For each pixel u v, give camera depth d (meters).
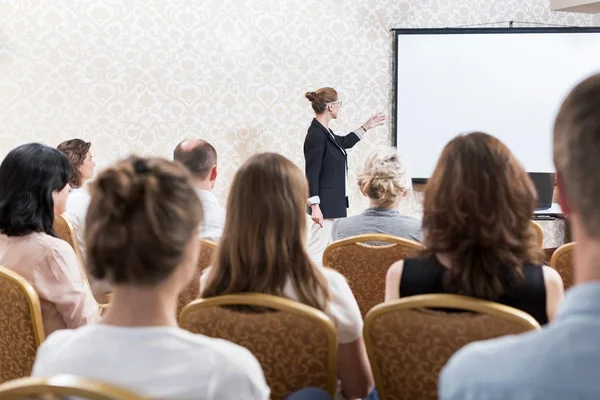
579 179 0.66
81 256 3.61
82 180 4.26
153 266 1.05
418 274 1.76
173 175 1.08
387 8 6.04
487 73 6.09
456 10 6.18
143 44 5.52
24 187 2.21
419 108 6.09
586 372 0.65
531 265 1.72
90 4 5.39
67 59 5.38
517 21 6.30
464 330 1.57
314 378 1.70
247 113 5.79
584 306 0.67
